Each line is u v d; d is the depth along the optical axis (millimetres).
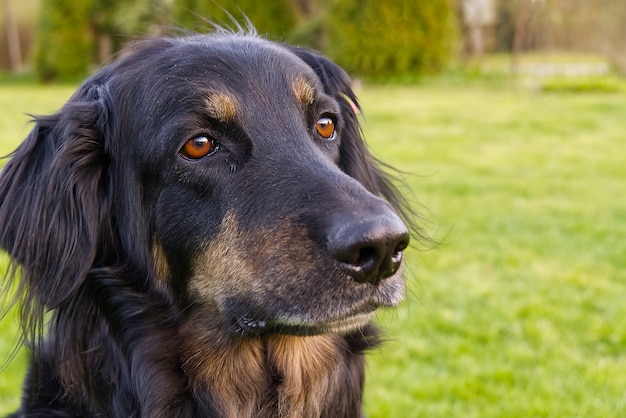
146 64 636
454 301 1127
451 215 1622
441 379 925
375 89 4086
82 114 633
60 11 5012
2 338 994
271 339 641
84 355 633
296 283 567
